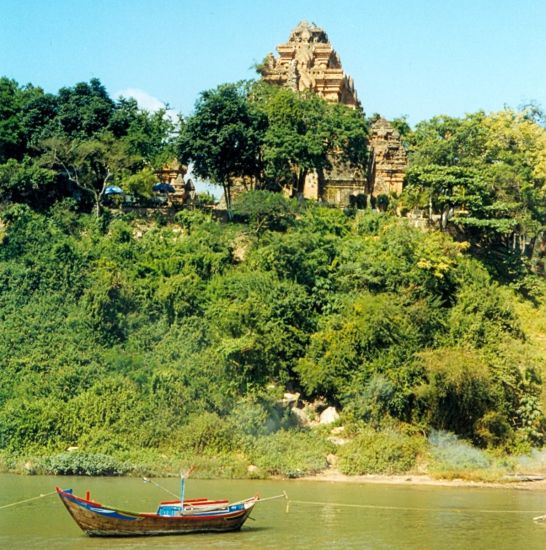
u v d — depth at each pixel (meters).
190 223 100.19
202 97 105.69
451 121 115.44
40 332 85.25
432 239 92.50
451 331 83.94
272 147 104.19
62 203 101.69
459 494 66.81
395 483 71.44
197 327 86.00
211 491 65.62
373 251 92.06
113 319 87.12
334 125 107.50
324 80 124.25
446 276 89.31
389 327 82.00
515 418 80.12
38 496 62.06
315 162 105.50
